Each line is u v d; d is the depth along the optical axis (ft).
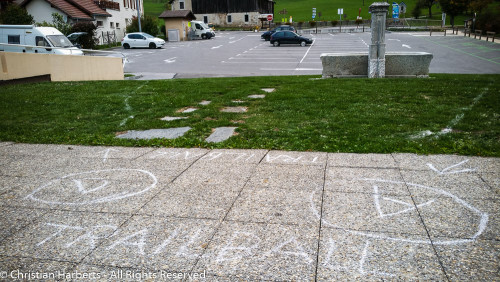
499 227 11.78
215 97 36.04
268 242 11.30
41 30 69.00
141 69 79.92
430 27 195.93
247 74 70.08
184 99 34.88
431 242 11.08
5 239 11.91
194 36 169.78
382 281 9.45
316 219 12.59
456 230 11.68
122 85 44.83
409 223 12.19
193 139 22.44
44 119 28.55
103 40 144.77
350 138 21.63
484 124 23.95
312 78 49.44
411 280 9.45
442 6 203.92
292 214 12.97
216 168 17.80
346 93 35.24
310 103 31.37
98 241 11.68
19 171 18.04
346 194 14.46
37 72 51.98
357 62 46.83
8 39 69.62
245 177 16.52
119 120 27.99
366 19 238.48
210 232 11.97
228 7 223.30
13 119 28.68
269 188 15.23
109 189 15.66
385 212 12.96
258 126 24.80
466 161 17.65
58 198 14.88
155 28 165.48
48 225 12.75
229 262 10.40
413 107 29.09
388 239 11.30
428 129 23.16
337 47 120.88
